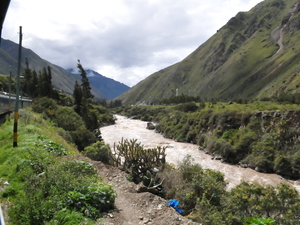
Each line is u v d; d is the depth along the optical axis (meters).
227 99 144.75
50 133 19.53
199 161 32.09
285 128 31.11
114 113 122.19
